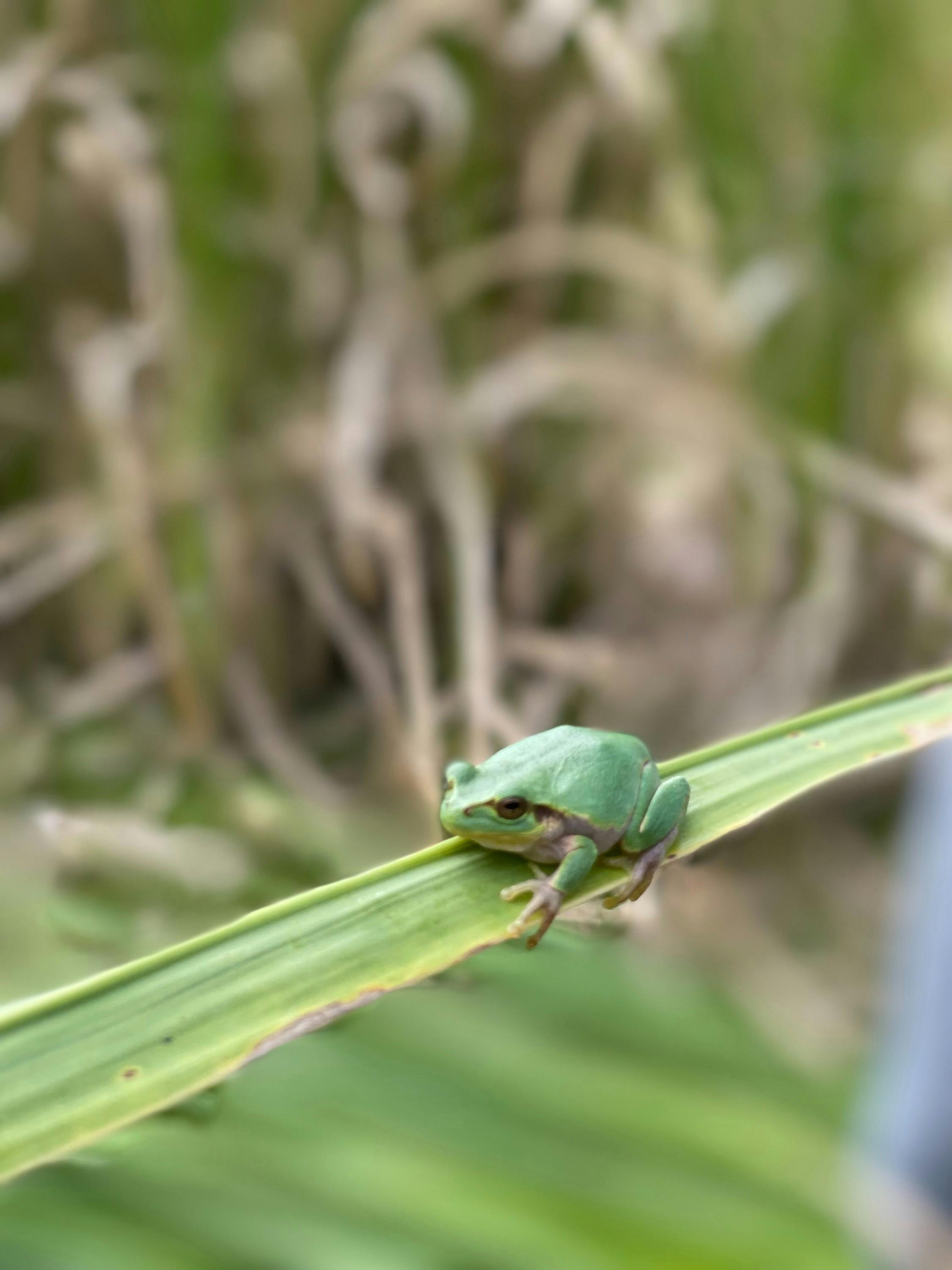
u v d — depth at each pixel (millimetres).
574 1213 357
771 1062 419
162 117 503
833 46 522
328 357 549
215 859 453
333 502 518
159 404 525
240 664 525
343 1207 355
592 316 571
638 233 549
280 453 529
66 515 533
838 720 338
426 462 542
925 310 545
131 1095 282
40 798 486
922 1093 389
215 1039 288
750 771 333
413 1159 364
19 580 530
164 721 537
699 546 555
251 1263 343
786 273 533
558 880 317
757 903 493
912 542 548
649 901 359
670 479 562
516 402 529
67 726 519
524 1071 388
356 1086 377
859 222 539
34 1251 339
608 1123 380
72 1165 286
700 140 528
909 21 517
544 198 540
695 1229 361
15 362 552
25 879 441
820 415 548
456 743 498
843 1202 378
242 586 530
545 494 576
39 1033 282
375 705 502
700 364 536
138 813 467
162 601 512
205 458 521
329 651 558
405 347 540
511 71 528
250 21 506
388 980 300
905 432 550
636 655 542
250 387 536
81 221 541
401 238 534
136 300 527
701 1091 396
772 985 455
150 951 429
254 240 520
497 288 571
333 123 520
